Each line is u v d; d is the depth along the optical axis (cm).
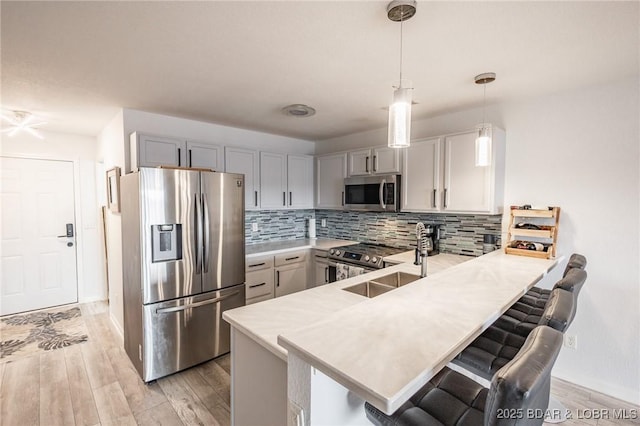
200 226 265
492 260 226
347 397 115
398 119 135
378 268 308
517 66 200
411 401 116
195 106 283
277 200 388
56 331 337
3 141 367
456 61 192
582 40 166
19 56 184
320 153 447
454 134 286
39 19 146
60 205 409
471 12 141
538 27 154
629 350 225
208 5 137
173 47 175
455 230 319
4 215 375
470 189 276
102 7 138
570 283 141
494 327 174
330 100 267
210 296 274
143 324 240
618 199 226
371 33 160
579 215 241
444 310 125
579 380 245
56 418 206
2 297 377
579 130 239
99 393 231
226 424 200
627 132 221
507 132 273
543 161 256
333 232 446
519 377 69
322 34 161
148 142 281
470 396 117
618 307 228
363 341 98
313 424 101
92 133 405
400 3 133
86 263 429
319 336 101
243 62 194
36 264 396
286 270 362
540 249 242
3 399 224
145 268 238
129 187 257
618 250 227
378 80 223
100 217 430
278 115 313
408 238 359
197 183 263
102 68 202
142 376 245
